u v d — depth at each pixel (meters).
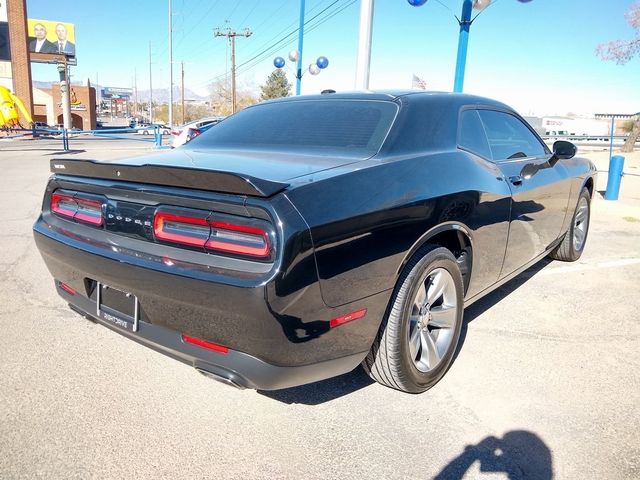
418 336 2.68
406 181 2.46
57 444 2.29
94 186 2.44
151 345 2.34
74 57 63.22
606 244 6.21
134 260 2.20
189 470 2.15
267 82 74.25
